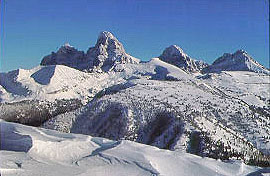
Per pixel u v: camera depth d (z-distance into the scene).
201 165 25.88
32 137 25.06
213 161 27.50
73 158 24.70
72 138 28.73
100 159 24.42
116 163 23.92
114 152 25.78
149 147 28.23
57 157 24.19
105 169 22.56
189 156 27.70
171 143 159.62
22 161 21.23
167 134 169.12
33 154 23.34
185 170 24.83
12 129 28.72
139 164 24.02
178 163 25.69
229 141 165.12
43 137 27.56
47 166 21.28
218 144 153.12
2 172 18.67
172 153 27.88
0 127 28.95
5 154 22.25
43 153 24.08
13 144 24.88
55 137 28.41
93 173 21.56
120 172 22.50
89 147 27.14
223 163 27.38
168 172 23.86
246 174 25.80
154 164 24.23
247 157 147.88
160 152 27.39
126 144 27.89
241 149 156.75
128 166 23.56
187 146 153.50
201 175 24.36
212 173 24.91
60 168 21.33
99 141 28.95
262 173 25.38
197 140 156.62
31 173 19.44
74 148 26.27
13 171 19.14
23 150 24.06
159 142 166.12
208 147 148.88
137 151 26.52
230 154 145.88
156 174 22.72
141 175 22.52
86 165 23.03
